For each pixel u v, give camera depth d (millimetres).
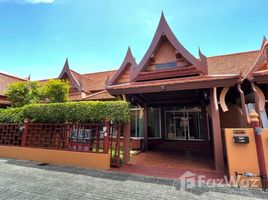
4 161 8195
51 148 8125
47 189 4957
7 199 4344
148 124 12906
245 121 6582
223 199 4289
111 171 6656
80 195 4570
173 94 9852
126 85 8609
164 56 9773
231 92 9000
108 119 7164
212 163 7816
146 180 5672
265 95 7406
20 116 9312
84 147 7648
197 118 12656
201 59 8586
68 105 8062
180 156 9438
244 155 5219
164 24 9625
